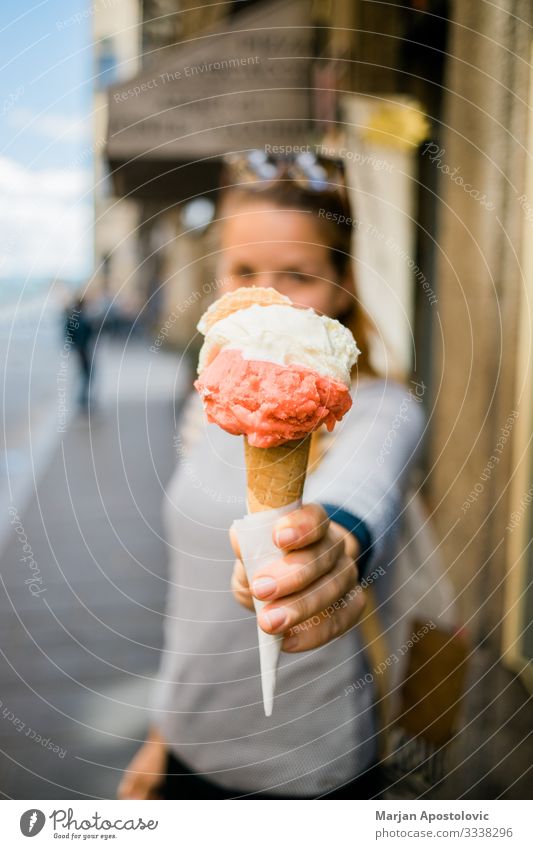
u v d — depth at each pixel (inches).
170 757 58.9
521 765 77.7
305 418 36.0
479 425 99.7
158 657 111.3
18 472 234.2
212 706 56.3
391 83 130.6
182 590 58.7
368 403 53.3
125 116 122.6
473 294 102.8
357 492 44.0
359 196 124.6
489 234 95.3
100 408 357.1
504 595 92.5
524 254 88.1
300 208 55.1
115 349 514.3
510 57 89.0
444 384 115.0
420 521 56.3
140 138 123.5
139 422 324.5
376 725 55.4
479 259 99.3
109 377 436.5
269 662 40.3
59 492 209.9
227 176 60.2
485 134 96.9
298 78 129.6
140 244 400.8
